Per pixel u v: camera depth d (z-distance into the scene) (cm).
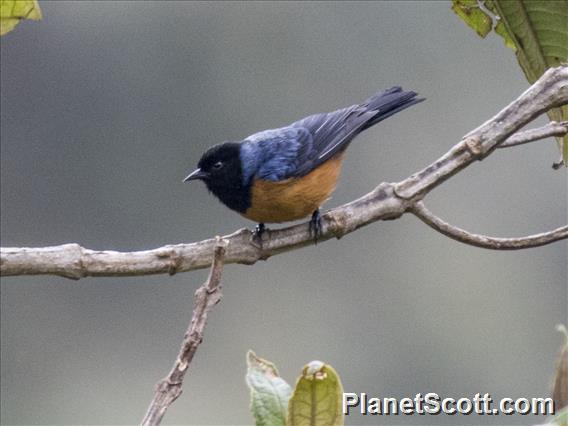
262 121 1841
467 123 1728
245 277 1686
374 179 1731
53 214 1825
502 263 1645
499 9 450
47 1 1834
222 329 1667
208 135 1856
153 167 1850
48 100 1841
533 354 1573
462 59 1747
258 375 331
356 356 1636
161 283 1672
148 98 1869
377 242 1686
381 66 1783
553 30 450
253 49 1856
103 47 1881
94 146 1841
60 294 1708
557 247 1636
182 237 1812
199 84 1864
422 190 464
